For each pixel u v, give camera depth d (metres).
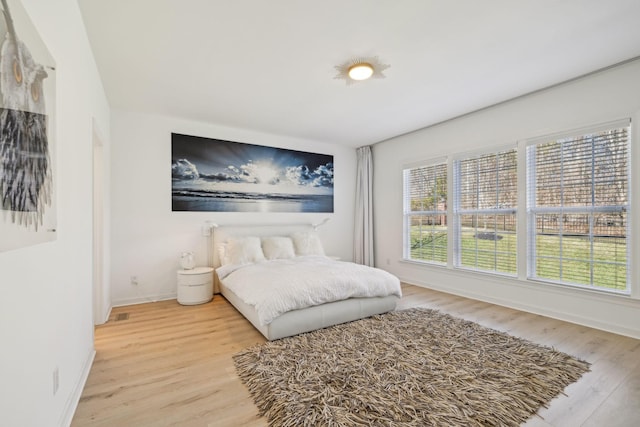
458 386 1.88
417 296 4.05
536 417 1.62
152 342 2.60
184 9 1.93
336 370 2.07
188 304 3.68
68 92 1.64
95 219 3.02
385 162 5.29
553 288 3.17
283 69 2.75
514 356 2.27
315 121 4.20
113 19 2.01
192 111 3.79
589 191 2.94
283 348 2.42
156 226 3.90
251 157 4.63
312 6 1.92
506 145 3.55
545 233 3.27
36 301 1.16
